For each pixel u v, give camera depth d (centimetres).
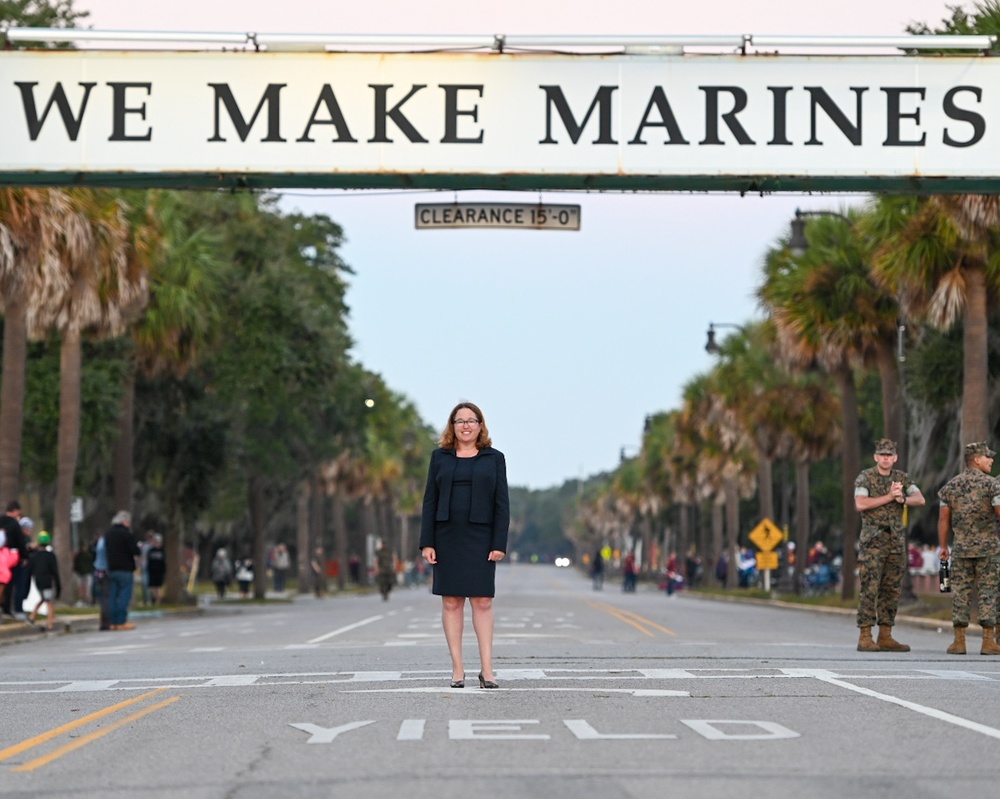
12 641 3105
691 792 856
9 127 2456
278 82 2456
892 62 2480
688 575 10606
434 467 1461
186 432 6088
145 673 1844
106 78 2462
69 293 4094
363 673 1723
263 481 7712
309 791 872
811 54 2477
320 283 8425
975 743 1075
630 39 2461
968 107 2475
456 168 2445
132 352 5269
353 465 11544
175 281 5303
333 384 6606
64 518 4575
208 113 2456
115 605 3741
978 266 3609
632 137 2461
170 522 6106
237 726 1209
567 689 1477
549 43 2456
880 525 2144
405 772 938
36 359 5175
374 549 13875
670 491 13250
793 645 2370
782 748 1045
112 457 6097
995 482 2086
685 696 1404
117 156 2455
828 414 6800
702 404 9162
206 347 5547
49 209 3828
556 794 850
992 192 2564
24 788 910
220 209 6275
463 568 1451
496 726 1173
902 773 933
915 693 1433
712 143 2464
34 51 2466
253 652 2323
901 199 3706
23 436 5275
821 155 2467
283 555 9481
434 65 2455
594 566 10888
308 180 2473
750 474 9125
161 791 888
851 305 4838
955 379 4669
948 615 3647
